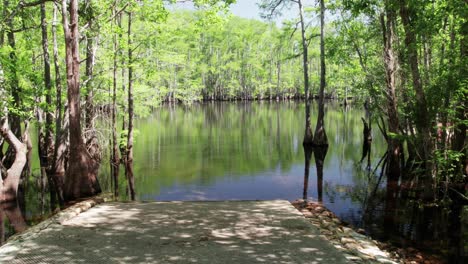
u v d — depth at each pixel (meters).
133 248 4.99
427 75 10.02
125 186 11.50
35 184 12.33
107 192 10.80
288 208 7.32
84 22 13.59
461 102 9.59
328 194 10.32
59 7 13.83
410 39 8.66
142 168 14.16
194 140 21.89
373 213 8.45
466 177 10.21
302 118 37.34
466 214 8.29
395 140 12.16
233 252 4.85
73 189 10.21
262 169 13.82
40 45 16.50
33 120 16.50
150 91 24.08
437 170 9.40
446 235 6.95
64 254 4.76
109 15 13.94
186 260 4.57
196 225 6.08
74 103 10.45
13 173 10.01
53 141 15.69
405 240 6.68
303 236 5.53
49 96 14.61
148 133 25.73
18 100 12.90
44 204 9.70
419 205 9.02
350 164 14.98
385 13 11.94
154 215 6.73
